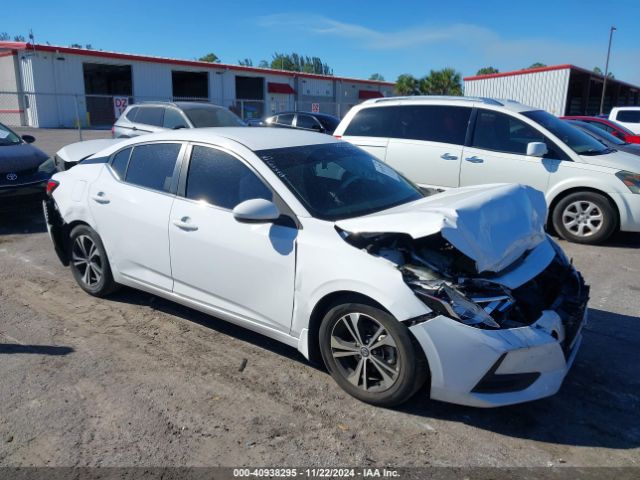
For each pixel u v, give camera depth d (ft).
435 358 9.59
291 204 11.59
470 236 9.80
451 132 24.27
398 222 10.07
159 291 14.17
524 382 9.70
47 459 9.12
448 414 10.50
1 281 17.70
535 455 9.34
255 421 10.22
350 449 9.46
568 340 10.32
